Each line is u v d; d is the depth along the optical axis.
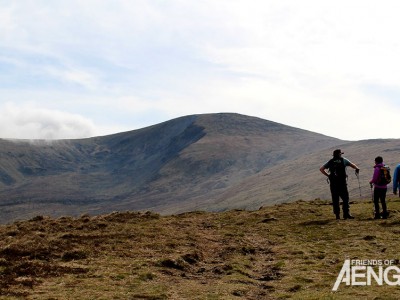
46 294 12.05
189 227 24.73
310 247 19.16
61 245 18.36
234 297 12.26
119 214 28.48
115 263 15.80
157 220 26.98
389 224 22.59
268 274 15.40
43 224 24.39
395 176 23.95
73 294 12.10
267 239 21.70
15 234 21.59
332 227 23.25
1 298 11.43
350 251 17.80
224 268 15.79
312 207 31.69
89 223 24.17
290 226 24.78
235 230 24.19
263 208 33.12
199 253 17.83
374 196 24.77
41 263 15.62
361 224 23.27
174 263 15.95
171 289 12.97
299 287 13.39
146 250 18.16
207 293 12.61
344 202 25.48
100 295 12.05
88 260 16.31
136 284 13.31
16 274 14.11
